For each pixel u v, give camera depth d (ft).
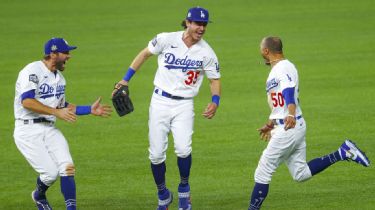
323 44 230.07
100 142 140.26
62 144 98.07
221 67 204.95
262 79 189.47
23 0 345.72
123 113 104.73
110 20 287.28
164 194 103.24
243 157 128.16
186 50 101.30
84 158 130.21
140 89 183.42
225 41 241.76
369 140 135.74
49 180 96.68
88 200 108.37
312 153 129.18
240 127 147.95
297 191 110.22
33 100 94.32
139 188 113.70
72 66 211.20
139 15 296.51
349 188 110.73
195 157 128.88
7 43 247.70
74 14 304.71
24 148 96.84
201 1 328.49
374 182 113.09
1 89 184.96
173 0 333.42
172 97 101.91
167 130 102.63
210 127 148.66
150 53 103.50
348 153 97.81
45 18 296.71
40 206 100.63
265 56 96.58
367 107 159.02
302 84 182.91
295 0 319.27
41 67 97.19
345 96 169.37
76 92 180.96
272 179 116.57
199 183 115.24
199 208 103.96
